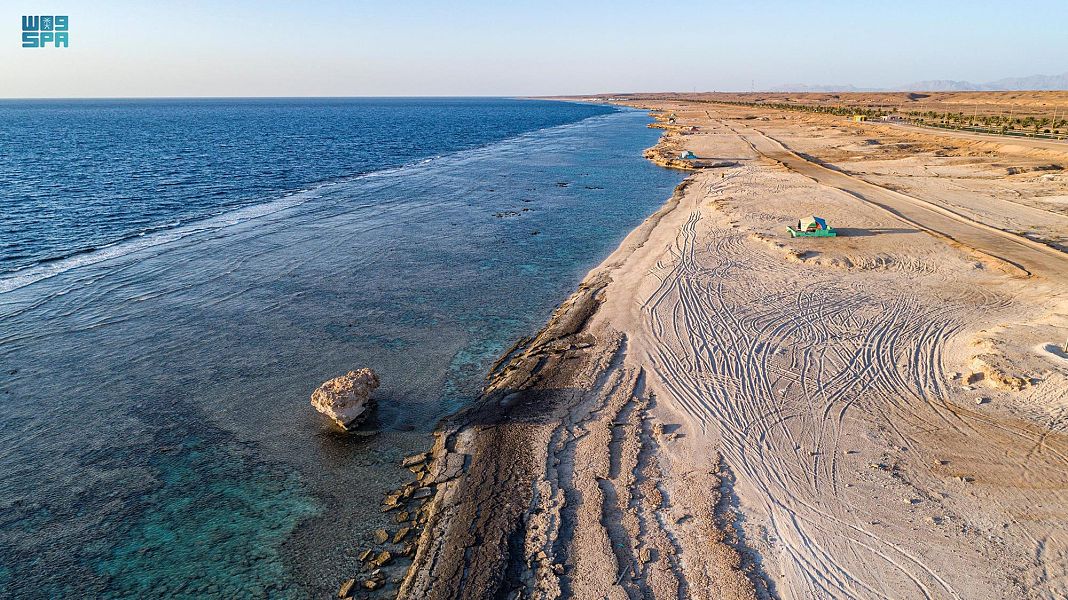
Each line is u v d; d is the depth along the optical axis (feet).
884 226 106.11
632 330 66.85
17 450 48.16
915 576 33.63
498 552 36.70
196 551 38.75
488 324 73.56
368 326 72.49
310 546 39.06
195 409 54.29
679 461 44.34
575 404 52.70
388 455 48.03
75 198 140.56
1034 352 54.80
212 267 92.99
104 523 40.91
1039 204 119.14
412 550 38.27
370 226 120.57
